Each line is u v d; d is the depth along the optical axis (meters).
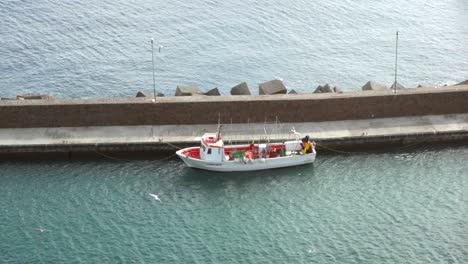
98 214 62.44
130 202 64.12
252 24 105.75
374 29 105.69
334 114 73.69
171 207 63.66
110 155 70.25
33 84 88.94
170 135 71.38
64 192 65.19
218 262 57.28
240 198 65.06
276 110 72.94
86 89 88.25
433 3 115.19
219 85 89.38
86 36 101.12
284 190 66.19
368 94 74.12
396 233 60.59
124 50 97.69
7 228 60.44
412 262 57.38
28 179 66.88
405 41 101.94
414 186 66.56
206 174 68.25
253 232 60.66
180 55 96.69
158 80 90.44
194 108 72.50
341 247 58.97
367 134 71.62
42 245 58.66
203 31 103.38
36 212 62.47
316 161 70.12
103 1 112.25
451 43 101.56
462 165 69.50
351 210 63.41
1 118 71.62
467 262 57.34
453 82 91.19
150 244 59.09
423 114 74.88
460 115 75.00
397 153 71.31
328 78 91.56
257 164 68.19
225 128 72.31
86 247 58.56
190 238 59.88
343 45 100.50
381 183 67.06
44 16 106.38
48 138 70.62
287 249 58.72
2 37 99.88
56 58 95.12
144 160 69.81
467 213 62.97
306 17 108.56
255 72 92.75
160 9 109.88
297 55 97.44
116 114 72.31
